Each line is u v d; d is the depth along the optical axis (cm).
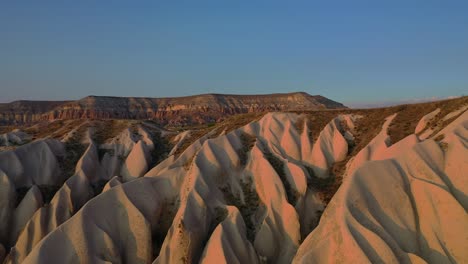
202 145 3903
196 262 2806
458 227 1894
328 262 1953
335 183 3438
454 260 1845
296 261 2148
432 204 2031
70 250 2677
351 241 1850
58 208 3616
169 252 2834
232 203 3372
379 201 2080
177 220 2953
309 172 3653
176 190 3459
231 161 3694
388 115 3934
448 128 2603
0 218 3603
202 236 2955
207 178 3466
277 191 3212
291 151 3850
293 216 2986
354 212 1991
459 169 2144
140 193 3225
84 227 2789
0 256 3331
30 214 3669
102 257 2753
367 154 3253
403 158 2325
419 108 3775
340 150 3725
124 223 3008
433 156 2264
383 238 1888
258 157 3666
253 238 3006
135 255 2928
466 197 2038
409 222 2036
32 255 2539
